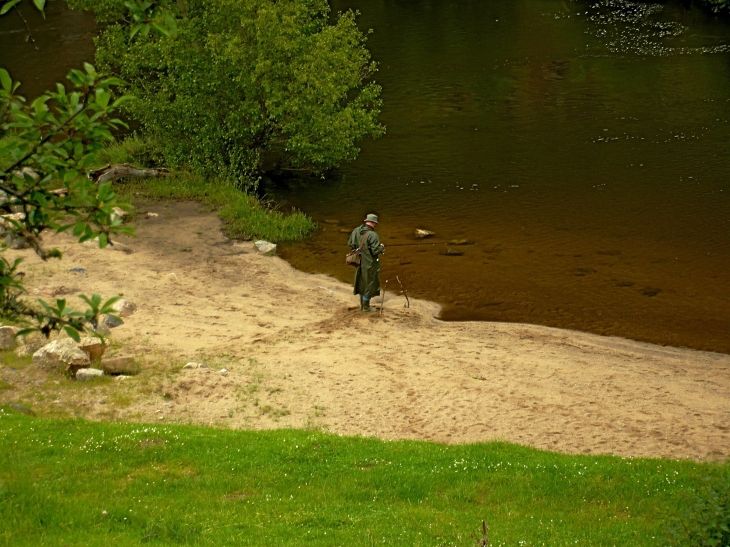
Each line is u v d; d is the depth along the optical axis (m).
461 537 9.43
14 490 10.14
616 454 12.95
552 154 31.88
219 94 28.70
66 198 6.12
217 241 23.92
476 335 18.22
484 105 39.16
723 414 14.52
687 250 22.78
